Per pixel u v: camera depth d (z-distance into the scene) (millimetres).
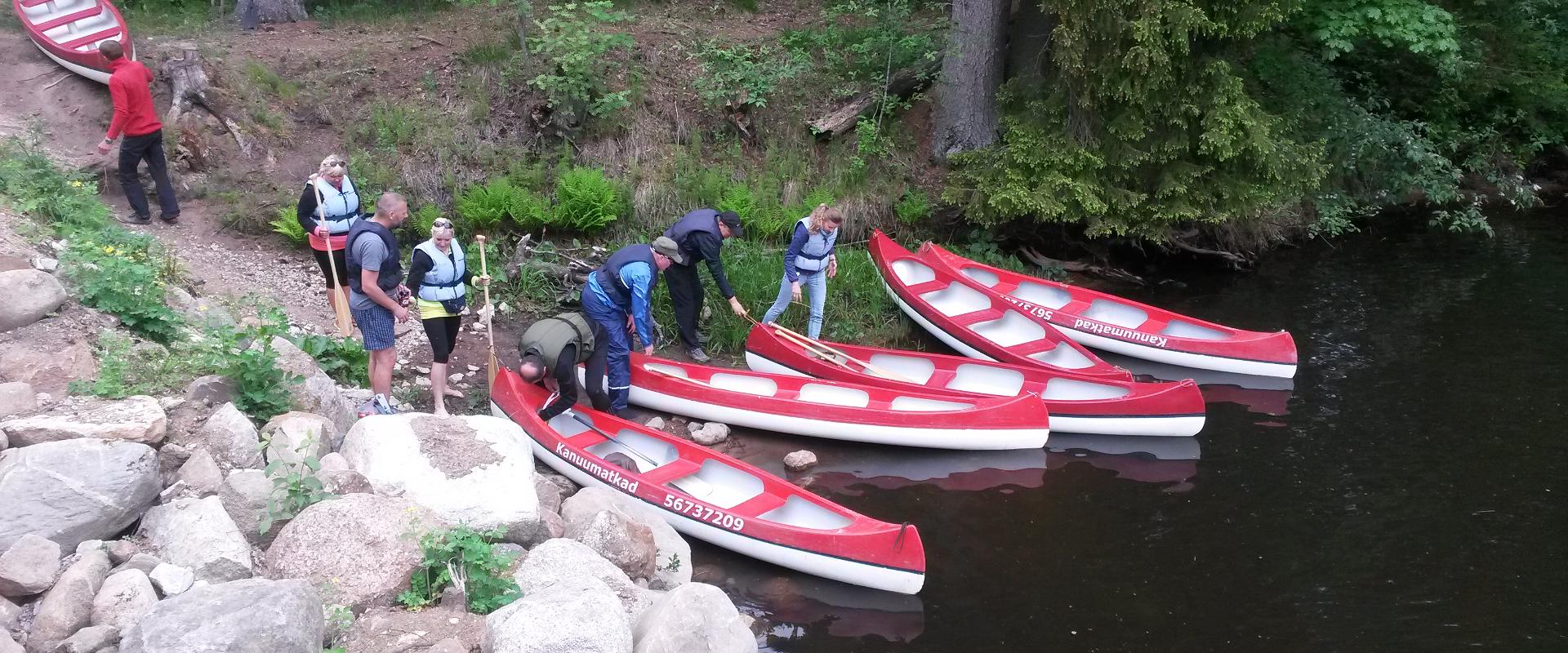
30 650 4043
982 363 8820
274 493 5070
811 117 12562
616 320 7703
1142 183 11281
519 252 10227
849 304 10523
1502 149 15328
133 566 4469
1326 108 13461
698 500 6457
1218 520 6902
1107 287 11641
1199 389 8617
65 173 8930
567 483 7012
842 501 7219
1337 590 6098
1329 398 8766
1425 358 9477
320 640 4105
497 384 7562
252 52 11461
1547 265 11977
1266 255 12656
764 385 8570
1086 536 6723
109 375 5676
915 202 11703
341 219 7637
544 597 4426
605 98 11484
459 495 5512
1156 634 5715
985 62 11891
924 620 5871
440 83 11609
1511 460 7578
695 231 8641
